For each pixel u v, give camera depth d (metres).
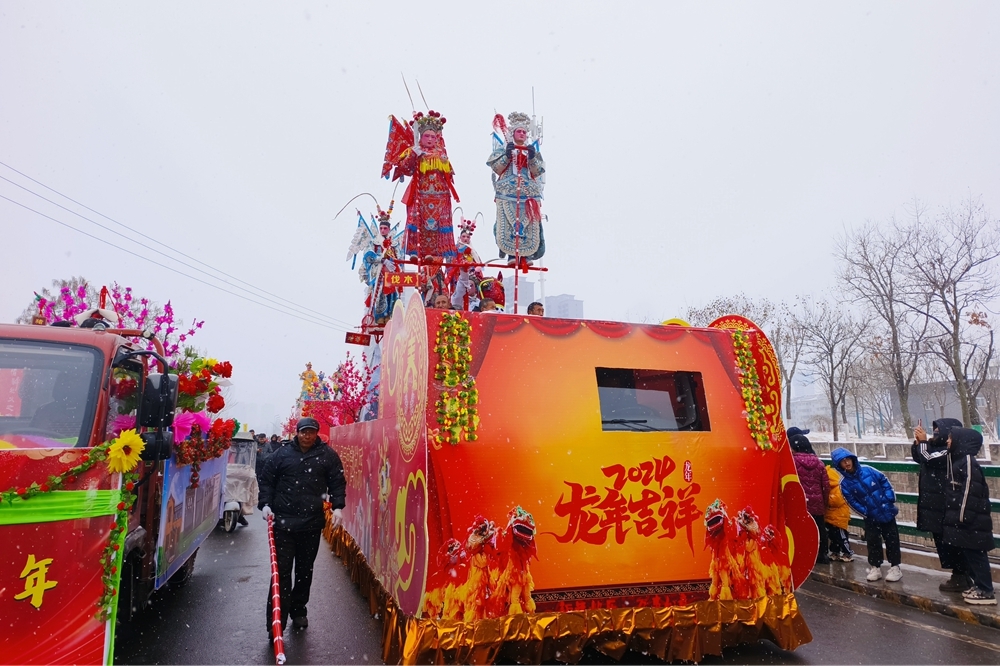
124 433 3.75
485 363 4.88
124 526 3.71
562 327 5.24
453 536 4.44
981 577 6.37
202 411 7.19
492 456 4.64
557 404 4.93
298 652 5.34
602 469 4.89
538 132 8.20
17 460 3.49
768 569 5.29
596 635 4.67
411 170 8.50
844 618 6.32
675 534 5.02
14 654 3.32
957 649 5.32
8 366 4.04
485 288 8.50
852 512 10.01
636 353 5.38
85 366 4.22
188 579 8.06
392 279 7.86
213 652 5.34
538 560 4.61
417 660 4.21
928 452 6.95
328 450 6.16
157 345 6.05
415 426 4.78
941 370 29.73
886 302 23.08
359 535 7.71
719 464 5.28
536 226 8.08
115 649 5.39
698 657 4.85
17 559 3.38
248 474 13.89
